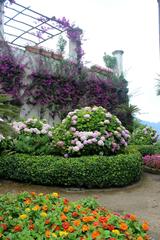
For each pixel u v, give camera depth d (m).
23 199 4.16
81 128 7.30
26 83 10.00
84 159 6.57
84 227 3.16
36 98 10.13
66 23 11.61
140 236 3.14
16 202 4.07
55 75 10.59
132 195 6.23
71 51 12.02
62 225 3.26
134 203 5.65
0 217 3.51
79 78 11.24
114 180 6.66
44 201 4.00
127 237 3.09
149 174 8.47
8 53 9.73
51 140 7.48
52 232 3.16
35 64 10.37
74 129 7.23
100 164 6.55
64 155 7.05
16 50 10.02
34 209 3.64
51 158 6.64
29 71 10.16
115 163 6.70
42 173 6.47
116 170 6.69
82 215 3.57
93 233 3.02
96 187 6.57
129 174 6.94
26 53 10.23
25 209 3.76
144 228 3.34
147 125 12.55
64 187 6.48
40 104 10.23
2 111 3.89
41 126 7.74
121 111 11.86
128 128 11.95
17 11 10.72
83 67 11.54
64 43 11.81
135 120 12.73
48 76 10.41
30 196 4.29
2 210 3.78
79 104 10.88
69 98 10.80
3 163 6.89
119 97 12.58
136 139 11.59
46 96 10.31
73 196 6.06
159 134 12.27
